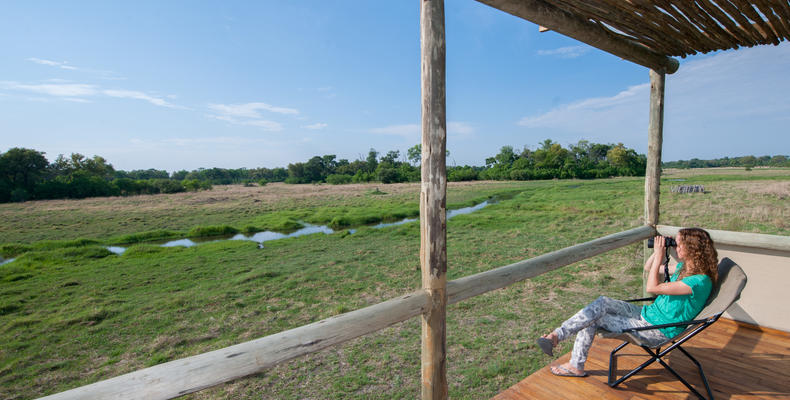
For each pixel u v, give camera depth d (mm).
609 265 8680
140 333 6074
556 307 6250
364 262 10492
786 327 3004
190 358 1259
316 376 4336
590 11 2205
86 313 7035
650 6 2164
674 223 14492
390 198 35188
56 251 13852
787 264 2982
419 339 5289
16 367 5031
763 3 2123
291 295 7699
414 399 3760
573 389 2385
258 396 3965
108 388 1099
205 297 7801
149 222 23203
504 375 4137
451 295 1988
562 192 33469
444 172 1879
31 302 8086
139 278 9922
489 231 15023
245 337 5707
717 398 2217
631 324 2279
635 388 2367
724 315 3355
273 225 20906
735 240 3186
